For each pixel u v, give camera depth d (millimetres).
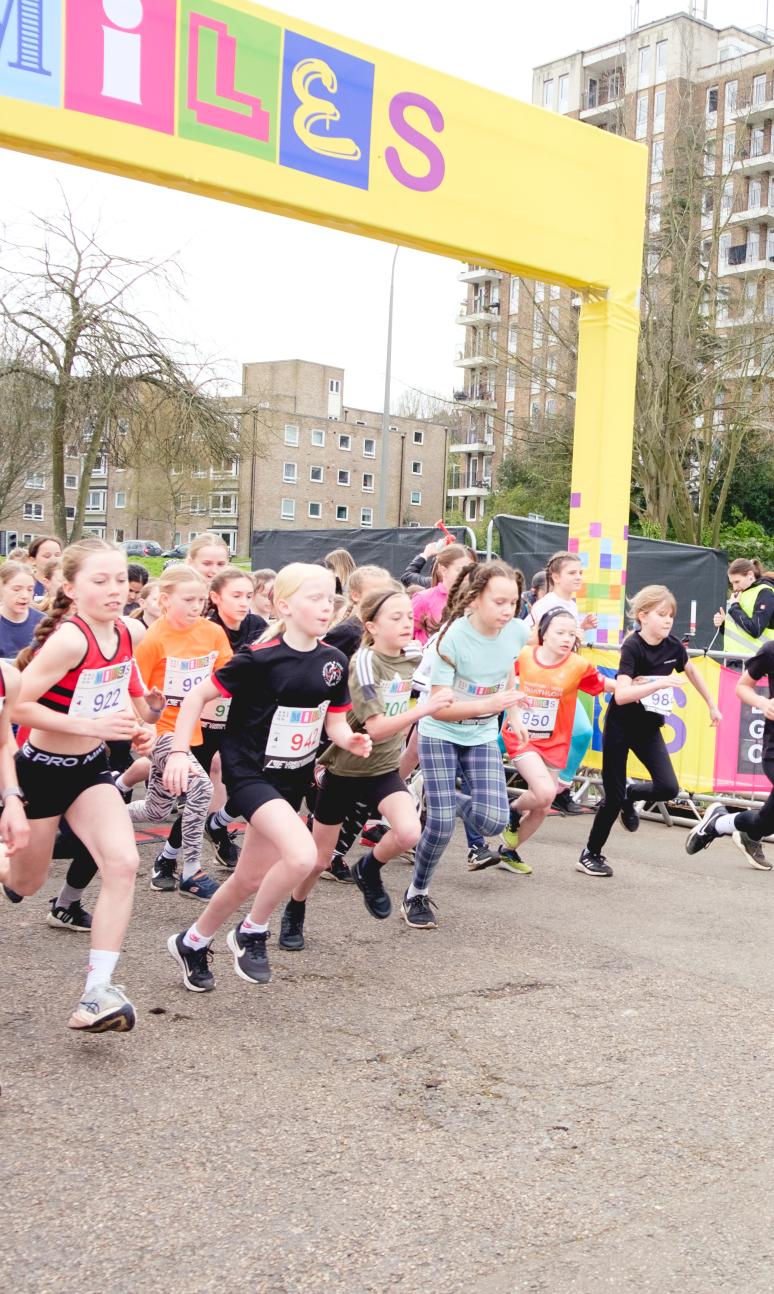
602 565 8594
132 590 8164
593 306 8539
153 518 51094
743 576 10453
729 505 38125
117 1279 2518
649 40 50062
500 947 5137
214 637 5965
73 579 3895
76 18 5926
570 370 28812
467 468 69062
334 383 74562
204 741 6027
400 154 7191
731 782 8359
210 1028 4008
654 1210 2895
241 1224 2760
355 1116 3375
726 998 4555
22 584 7027
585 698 8836
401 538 15898
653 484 27938
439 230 7422
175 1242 2670
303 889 4914
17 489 29328
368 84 7023
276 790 4109
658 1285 2561
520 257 7836
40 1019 3996
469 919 5598
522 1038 4043
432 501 76625
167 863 5867
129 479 48531
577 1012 4328
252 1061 3742
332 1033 4016
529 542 12875
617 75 51219
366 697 4754
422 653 5676
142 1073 3609
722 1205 2932
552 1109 3477
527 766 6152
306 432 69625
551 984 4648
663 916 5789
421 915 5398
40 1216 2758
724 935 5477
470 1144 3225
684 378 27031
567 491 35656
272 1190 2928
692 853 7027
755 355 27219
